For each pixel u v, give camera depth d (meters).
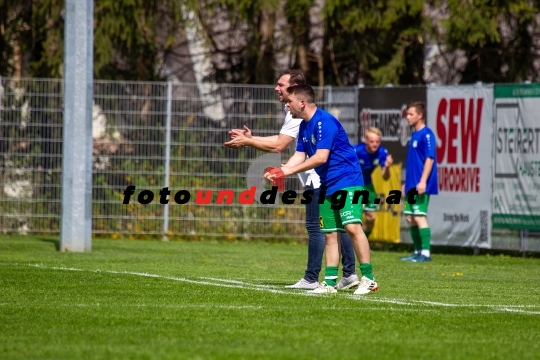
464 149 46.47
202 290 28.52
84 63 44.22
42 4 57.03
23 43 60.59
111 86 52.16
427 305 25.92
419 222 43.44
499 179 45.22
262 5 56.78
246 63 63.84
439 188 47.47
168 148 52.50
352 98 50.75
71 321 22.14
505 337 20.73
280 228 53.31
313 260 29.58
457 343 19.81
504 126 44.97
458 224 46.72
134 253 44.00
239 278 32.84
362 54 58.81
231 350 18.58
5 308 24.14
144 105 52.31
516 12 56.41
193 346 19.03
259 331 20.95
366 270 28.36
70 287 28.88
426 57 65.00
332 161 27.69
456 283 32.91
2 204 52.25
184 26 59.31
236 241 53.09
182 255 43.38
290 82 28.95
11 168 52.16
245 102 52.62
